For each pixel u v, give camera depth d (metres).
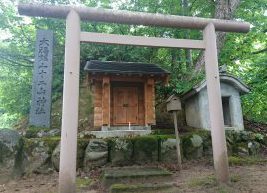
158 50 12.04
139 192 4.44
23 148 6.25
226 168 4.48
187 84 9.27
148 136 7.05
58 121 9.20
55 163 6.21
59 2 10.89
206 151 7.36
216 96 4.71
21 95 10.96
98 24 11.16
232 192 4.07
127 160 6.64
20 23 10.90
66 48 4.30
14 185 5.29
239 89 8.79
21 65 11.23
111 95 8.00
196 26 4.95
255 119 10.89
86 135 7.26
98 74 7.56
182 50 12.01
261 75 10.50
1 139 5.92
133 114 8.02
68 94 4.11
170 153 6.92
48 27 10.88
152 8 11.55
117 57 10.89
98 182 5.23
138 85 8.24
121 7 11.62
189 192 4.22
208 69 4.86
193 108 9.01
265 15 11.70
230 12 9.71
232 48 11.69
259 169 5.92
